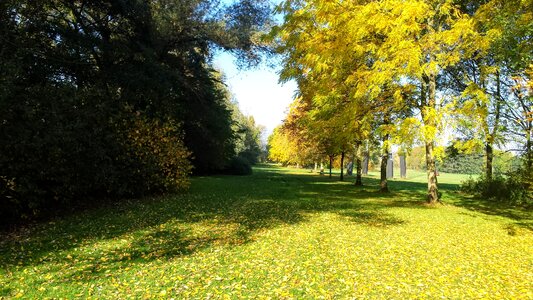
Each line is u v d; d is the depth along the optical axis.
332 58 8.66
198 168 28.55
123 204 12.41
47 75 11.89
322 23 8.98
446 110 8.59
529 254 6.85
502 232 8.85
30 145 8.60
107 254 6.46
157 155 13.93
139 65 14.86
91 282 5.04
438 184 28.75
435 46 8.75
